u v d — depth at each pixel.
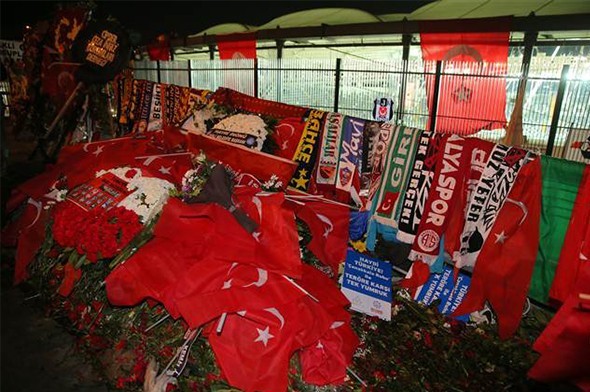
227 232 2.31
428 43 7.09
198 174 2.80
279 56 9.57
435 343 2.62
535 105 6.02
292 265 2.29
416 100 6.93
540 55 6.93
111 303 2.28
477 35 6.61
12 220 3.67
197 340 2.30
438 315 2.78
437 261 2.76
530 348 2.52
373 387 2.32
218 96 3.95
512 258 2.50
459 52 6.82
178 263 2.27
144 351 2.40
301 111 3.39
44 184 3.28
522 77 5.56
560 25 5.96
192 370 2.24
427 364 2.49
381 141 2.97
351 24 8.09
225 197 2.53
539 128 5.97
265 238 2.38
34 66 5.16
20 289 3.24
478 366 2.46
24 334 2.79
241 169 3.23
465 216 2.66
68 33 4.71
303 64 7.95
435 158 2.75
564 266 2.40
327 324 2.23
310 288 2.37
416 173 2.81
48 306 2.96
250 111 3.65
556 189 2.40
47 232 3.03
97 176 3.03
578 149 5.24
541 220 2.46
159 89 4.59
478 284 2.63
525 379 2.36
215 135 3.52
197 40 11.16
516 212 2.49
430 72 6.61
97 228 2.65
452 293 2.81
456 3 7.47
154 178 2.94
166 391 2.18
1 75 6.78
